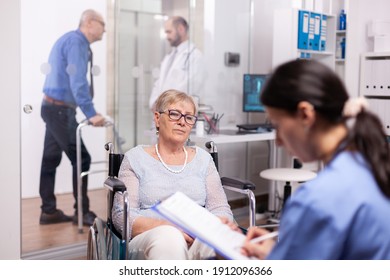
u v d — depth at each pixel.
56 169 3.65
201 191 2.28
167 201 1.51
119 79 4.04
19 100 2.94
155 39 4.27
